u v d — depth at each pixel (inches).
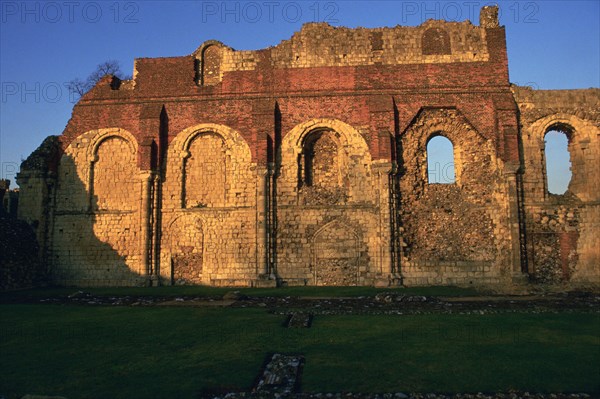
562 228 963.3
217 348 446.6
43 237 1039.6
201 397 328.2
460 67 1032.2
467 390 333.4
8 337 495.8
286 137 1021.2
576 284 930.1
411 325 538.3
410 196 989.2
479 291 850.8
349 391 333.4
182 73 1080.2
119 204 1045.2
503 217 963.3
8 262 944.9
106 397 325.1
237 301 750.5
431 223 978.1
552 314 596.7
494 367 381.1
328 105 1029.2
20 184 1050.1
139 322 570.3
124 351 438.6
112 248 1023.6
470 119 1002.7
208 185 1031.0
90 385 348.2
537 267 953.5
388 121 992.2
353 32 1061.1
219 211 1008.2
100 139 1067.9
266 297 797.2
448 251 964.0
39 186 1045.2
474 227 970.1
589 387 337.4
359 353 423.8
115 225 1031.0
